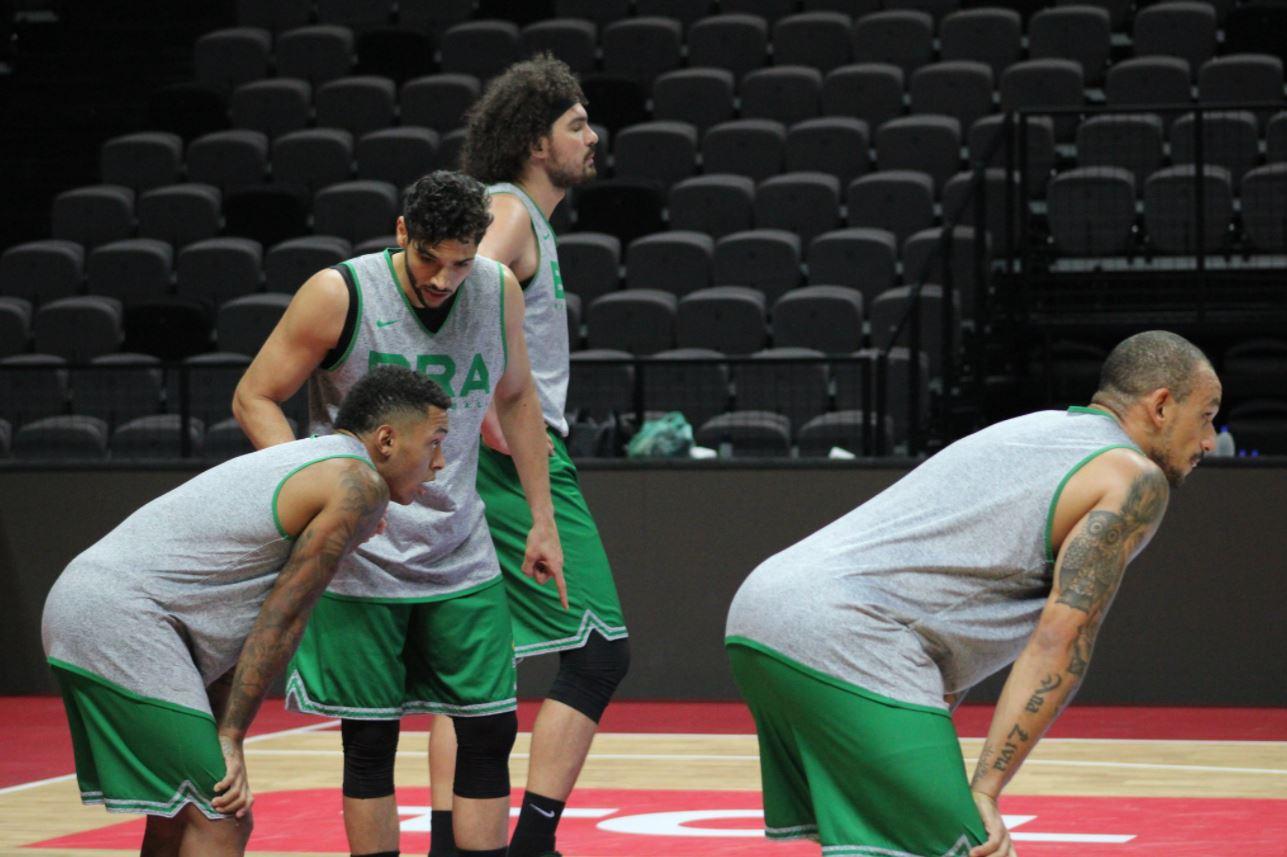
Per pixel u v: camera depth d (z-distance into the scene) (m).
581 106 7.84
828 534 5.75
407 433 6.21
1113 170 20.27
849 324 20.17
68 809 10.51
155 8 29.89
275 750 13.17
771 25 27.59
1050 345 18.14
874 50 25.86
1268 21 24.39
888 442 17.75
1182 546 16.05
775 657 5.54
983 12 25.42
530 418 7.38
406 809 10.31
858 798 5.47
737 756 12.83
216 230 24.45
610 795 10.88
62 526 17.73
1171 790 10.93
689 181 23.03
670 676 16.77
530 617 7.64
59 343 21.88
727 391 17.86
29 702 17.16
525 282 7.73
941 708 5.48
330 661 6.88
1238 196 20.83
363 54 27.59
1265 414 18.58
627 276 21.88
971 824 5.32
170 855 6.42
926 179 22.39
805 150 23.75
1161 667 16.06
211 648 6.21
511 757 12.84
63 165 27.53
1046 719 5.36
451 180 6.54
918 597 5.55
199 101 26.84
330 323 6.72
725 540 16.70
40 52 29.53
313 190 25.16
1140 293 18.98
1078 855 8.65
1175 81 23.03
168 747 6.02
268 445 6.73
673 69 26.48
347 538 6.09
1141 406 5.64
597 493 16.91
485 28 26.94
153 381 18.94
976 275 18.38
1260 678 15.91
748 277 21.56
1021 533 5.52
